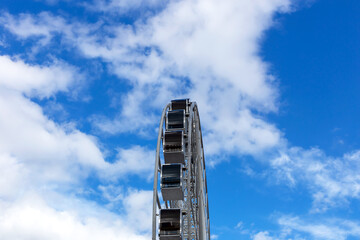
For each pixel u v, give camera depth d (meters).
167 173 55.72
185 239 58.41
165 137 59.47
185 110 65.19
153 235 47.88
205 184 72.50
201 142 72.94
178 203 62.81
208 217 72.19
